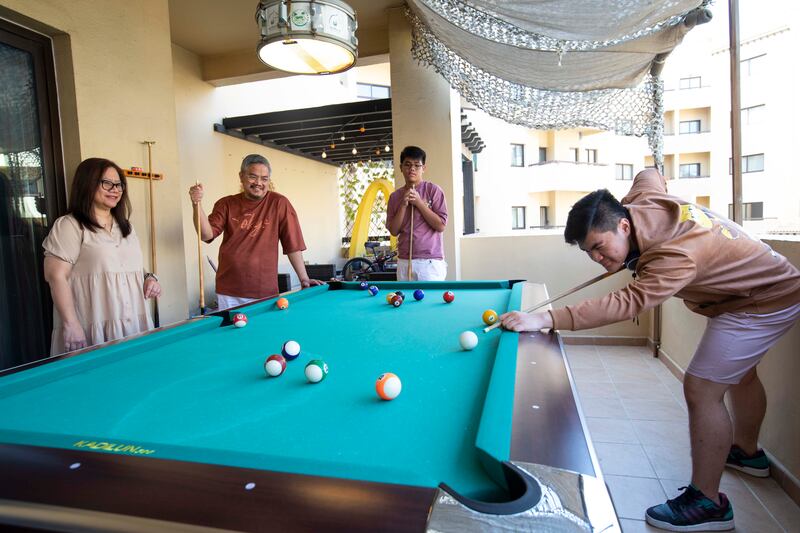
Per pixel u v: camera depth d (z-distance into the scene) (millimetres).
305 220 8250
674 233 1495
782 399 2008
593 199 1502
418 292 2320
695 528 1737
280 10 1978
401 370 1245
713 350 1674
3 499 613
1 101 2314
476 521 538
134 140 2910
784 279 1571
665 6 2514
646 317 4223
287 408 1005
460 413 950
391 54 4039
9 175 2352
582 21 2635
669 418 2709
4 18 2275
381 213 9750
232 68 5254
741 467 2100
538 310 1746
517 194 13914
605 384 3303
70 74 2523
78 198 1998
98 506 588
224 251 2949
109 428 924
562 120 3803
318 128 6168
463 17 2910
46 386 1197
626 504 1934
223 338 1673
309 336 1654
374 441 829
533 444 728
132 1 2896
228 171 6055
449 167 4031
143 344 1518
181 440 859
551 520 542
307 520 544
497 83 3691
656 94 3521
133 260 2176
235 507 575
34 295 2471
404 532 519
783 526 1746
